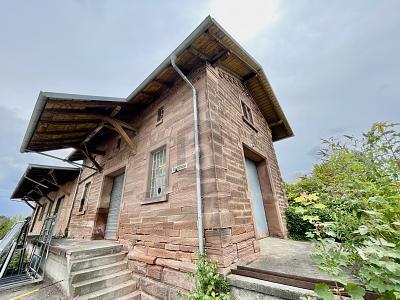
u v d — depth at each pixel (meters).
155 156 4.59
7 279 4.16
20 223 5.56
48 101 3.68
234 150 3.79
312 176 4.57
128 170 5.18
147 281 3.21
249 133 4.96
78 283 3.03
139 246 3.79
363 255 1.41
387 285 1.33
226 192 3.02
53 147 6.02
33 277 4.21
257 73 5.52
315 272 2.15
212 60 4.30
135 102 5.25
